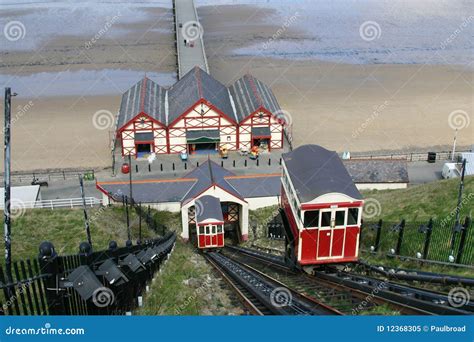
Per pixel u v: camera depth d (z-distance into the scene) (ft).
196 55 288.51
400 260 85.56
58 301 41.32
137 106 198.08
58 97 249.55
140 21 384.47
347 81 269.64
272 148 200.64
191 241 138.00
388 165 165.89
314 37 347.56
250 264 99.45
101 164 189.06
